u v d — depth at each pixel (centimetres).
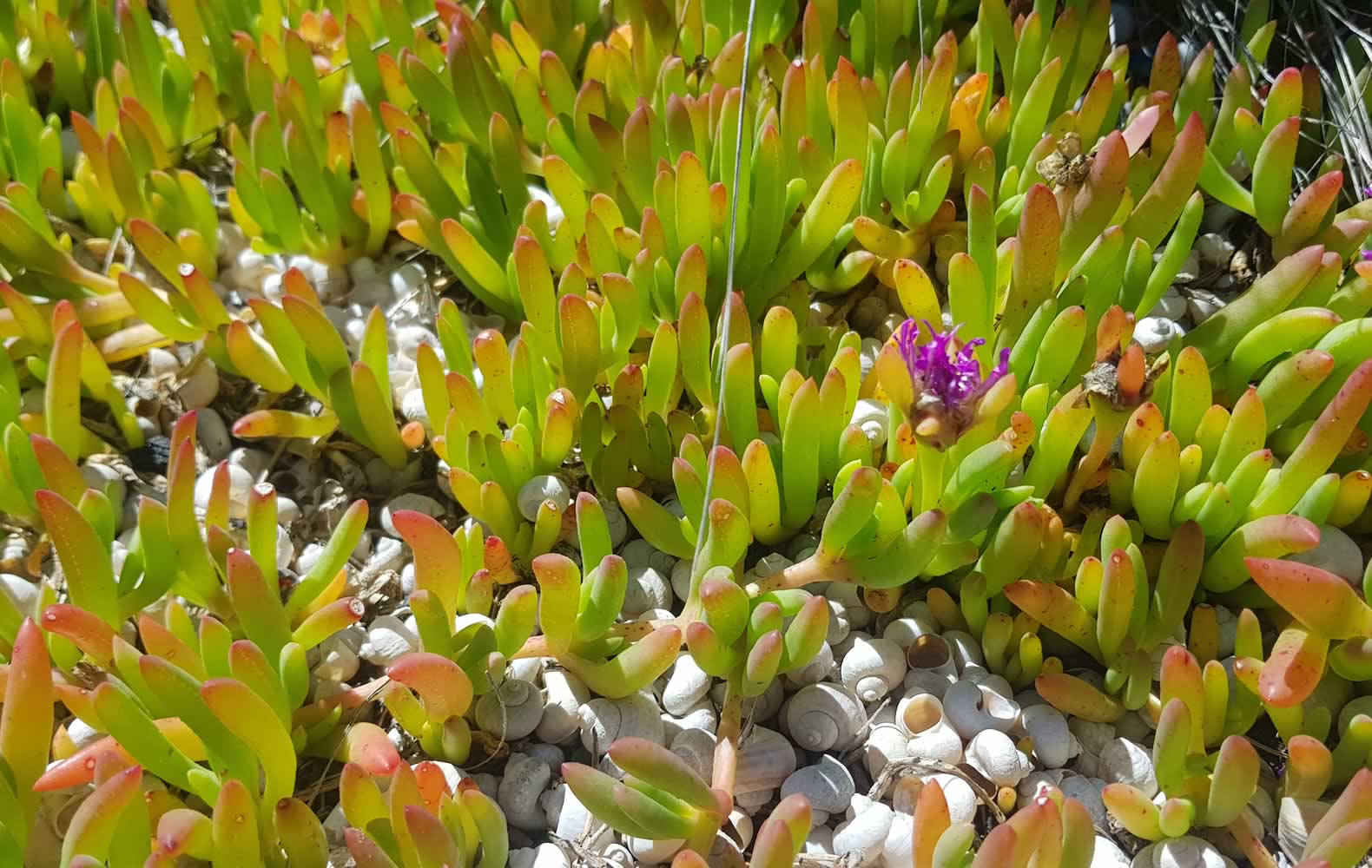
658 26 37
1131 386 26
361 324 36
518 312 35
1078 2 36
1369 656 25
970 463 25
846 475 28
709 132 34
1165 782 24
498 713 26
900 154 33
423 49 38
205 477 32
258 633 25
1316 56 38
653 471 31
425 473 33
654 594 29
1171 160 28
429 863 21
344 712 27
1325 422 25
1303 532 25
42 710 22
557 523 28
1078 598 27
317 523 32
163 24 45
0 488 29
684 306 28
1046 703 27
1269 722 28
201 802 26
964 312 29
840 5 39
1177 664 24
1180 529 26
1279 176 31
